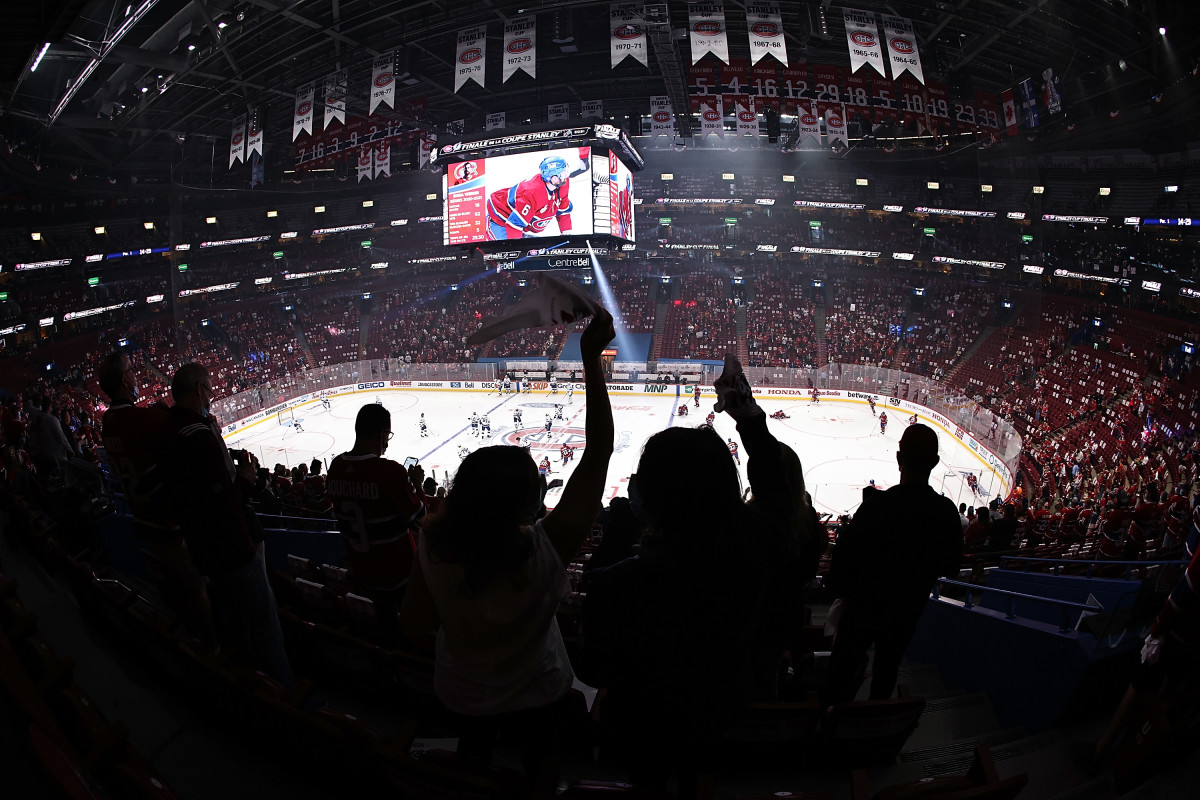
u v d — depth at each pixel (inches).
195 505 146.2
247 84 1395.2
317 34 1175.0
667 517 77.5
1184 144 1690.5
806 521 114.5
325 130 1494.8
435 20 1136.8
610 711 91.2
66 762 69.9
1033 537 502.9
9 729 75.1
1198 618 118.2
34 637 115.1
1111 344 1544.0
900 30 981.8
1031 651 181.5
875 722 135.3
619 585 81.4
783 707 131.3
